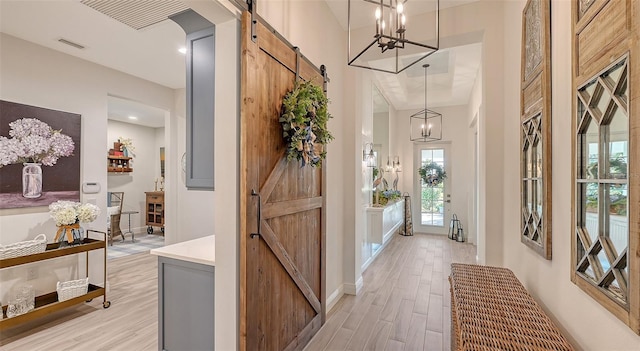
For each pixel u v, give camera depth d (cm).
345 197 345
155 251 207
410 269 439
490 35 273
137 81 438
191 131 196
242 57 167
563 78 137
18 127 299
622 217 92
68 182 339
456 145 690
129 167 717
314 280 255
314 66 256
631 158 84
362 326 268
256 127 176
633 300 82
